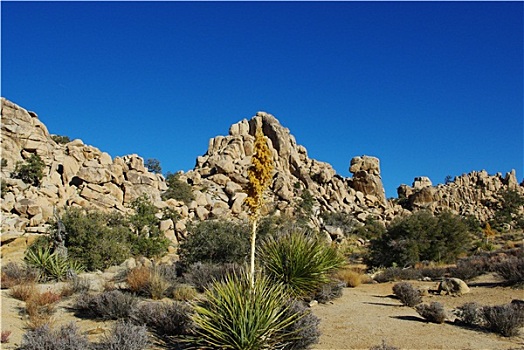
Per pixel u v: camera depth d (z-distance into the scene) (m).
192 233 21.77
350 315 10.70
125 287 14.25
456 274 18.06
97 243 21.75
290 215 55.81
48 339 7.09
